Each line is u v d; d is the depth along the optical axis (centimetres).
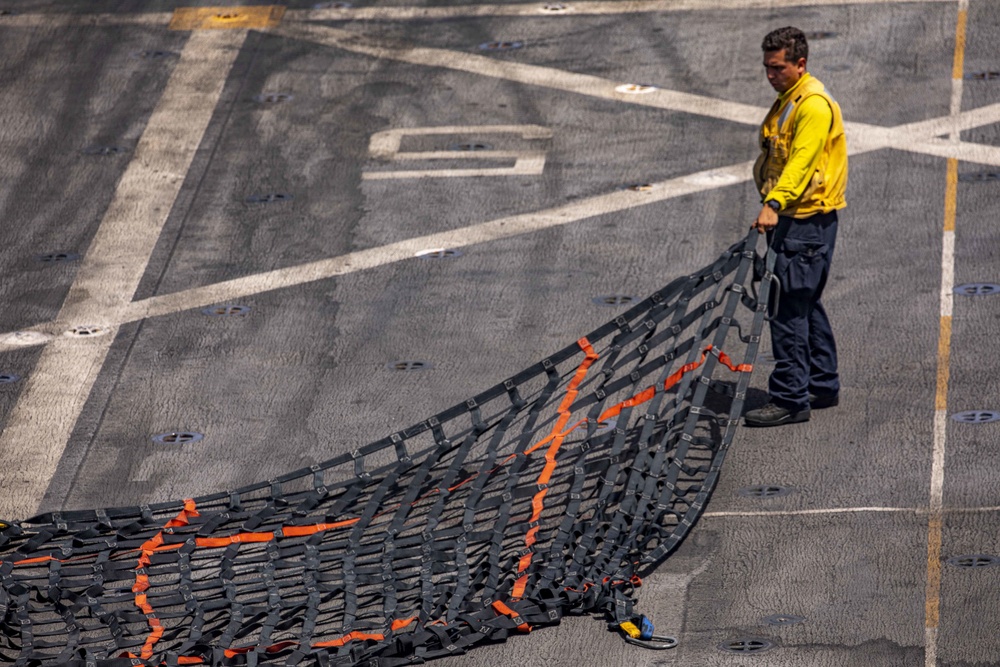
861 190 2673
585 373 1927
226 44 3469
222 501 1909
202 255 2623
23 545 1811
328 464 1900
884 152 2802
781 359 1969
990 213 2556
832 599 1639
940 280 2362
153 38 3522
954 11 3369
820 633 1583
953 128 2872
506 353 2252
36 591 1744
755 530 1777
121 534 1842
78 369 2275
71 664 1548
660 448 1806
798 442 1955
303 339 2333
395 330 2342
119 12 3672
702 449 1950
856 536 1750
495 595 1652
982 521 1759
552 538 1775
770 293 1942
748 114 3006
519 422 2066
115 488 1962
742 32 3378
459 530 1800
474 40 3450
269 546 1770
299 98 3209
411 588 1709
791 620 1609
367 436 2055
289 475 1891
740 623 1611
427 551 1738
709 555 1736
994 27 3278
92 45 3488
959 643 1550
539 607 1638
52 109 3195
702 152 2870
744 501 1834
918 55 3183
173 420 2125
